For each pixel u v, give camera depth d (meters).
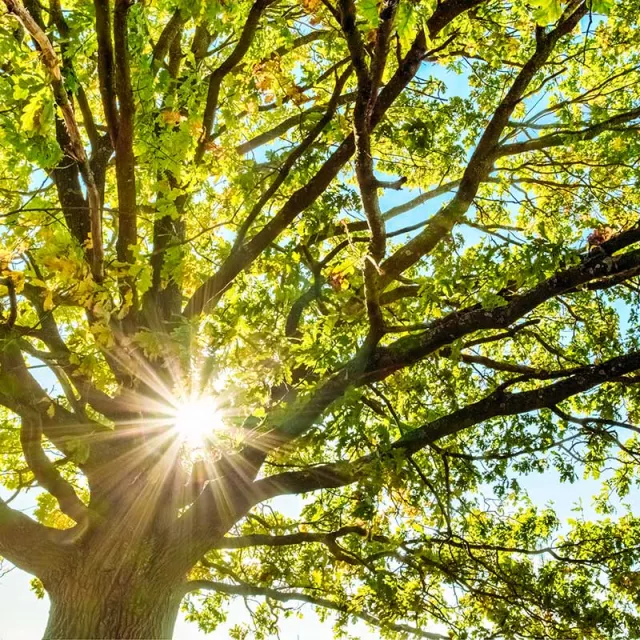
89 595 5.37
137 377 5.77
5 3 3.79
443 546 8.30
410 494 7.61
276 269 7.28
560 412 6.86
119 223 5.46
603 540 8.46
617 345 8.86
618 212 8.83
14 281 4.46
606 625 7.49
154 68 6.16
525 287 5.61
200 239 7.32
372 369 5.70
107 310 4.86
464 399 9.73
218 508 5.84
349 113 8.11
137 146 5.40
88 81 5.92
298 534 7.45
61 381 5.88
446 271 5.40
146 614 5.40
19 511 5.70
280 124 8.71
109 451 6.07
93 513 5.72
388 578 7.88
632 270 5.31
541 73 9.30
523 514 9.18
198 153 6.18
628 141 8.23
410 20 3.24
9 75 4.71
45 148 4.61
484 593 7.53
